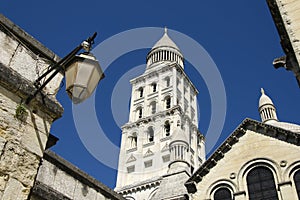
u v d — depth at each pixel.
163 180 28.91
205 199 24.12
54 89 8.44
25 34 8.42
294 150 23.75
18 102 7.38
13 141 6.89
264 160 24.14
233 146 25.97
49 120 7.89
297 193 21.77
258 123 25.81
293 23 11.17
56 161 10.50
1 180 6.39
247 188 23.53
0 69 7.29
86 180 11.30
